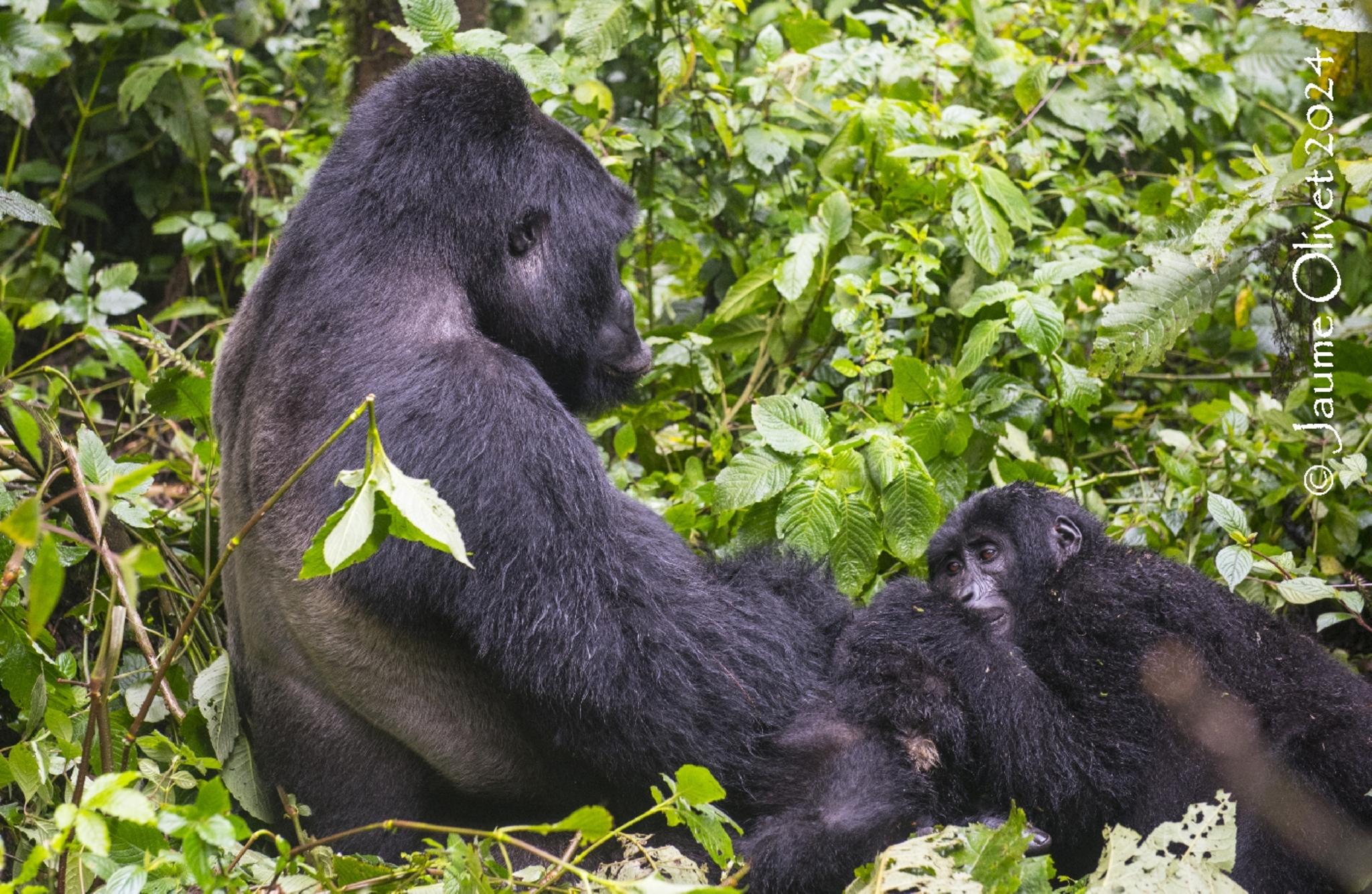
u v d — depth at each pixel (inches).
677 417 407.2
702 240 467.5
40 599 182.5
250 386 285.6
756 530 345.7
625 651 263.3
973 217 399.5
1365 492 372.5
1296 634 303.7
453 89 290.7
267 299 290.4
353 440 261.4
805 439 337.7
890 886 226.4
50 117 590.6
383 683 271.9
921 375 363.3
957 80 488.7
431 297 277.4
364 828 229.5
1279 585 324.8
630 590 267.7
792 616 306.7
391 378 264.5
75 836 220.1
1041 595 311.7
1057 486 381.7
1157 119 511.2
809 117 476.7
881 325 390.0
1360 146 319.9
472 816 287.1
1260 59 551.8
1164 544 372.8
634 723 264.1
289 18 589.0
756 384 428.1
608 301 308.8
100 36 566.9
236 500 290.7
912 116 439.5
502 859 271.9
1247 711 277.0
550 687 259.1
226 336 310.0
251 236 566.6
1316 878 257.4
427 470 255.4
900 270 396.2
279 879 230.8
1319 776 261.9
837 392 427.5
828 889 256.2
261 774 293.1
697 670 271.1
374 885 232.7
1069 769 276.4
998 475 378.6
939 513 335.0
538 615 257.3
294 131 543.2
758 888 258.2
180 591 325.1
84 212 562.9
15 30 423.2
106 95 583.8
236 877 215.0
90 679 242.8
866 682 291.3
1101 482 411.2
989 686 286.8
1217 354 489.4
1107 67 521.3
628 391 319.9
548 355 299.7
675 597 279.7
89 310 438.9
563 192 296.2
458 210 285.1
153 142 566.3
